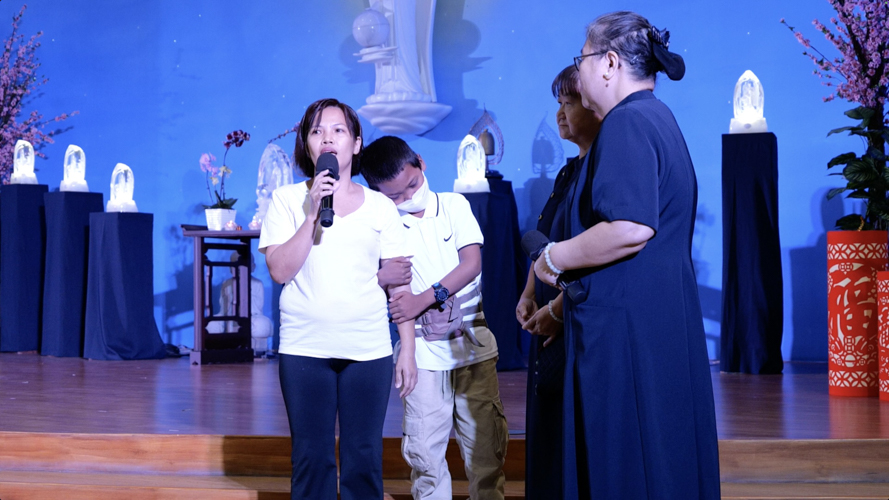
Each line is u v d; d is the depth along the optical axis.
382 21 5.59
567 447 1.71
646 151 1.65
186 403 3.60
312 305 1.90
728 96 5.28
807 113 5.12
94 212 5.77
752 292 4.53
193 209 6.50
